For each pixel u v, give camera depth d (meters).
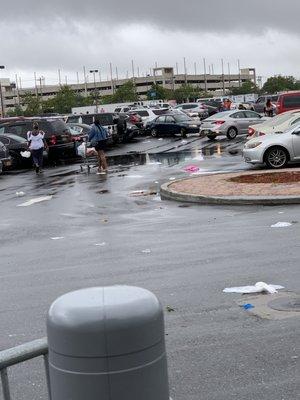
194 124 36.47
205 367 4.37
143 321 2.03
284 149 18.20
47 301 6.28
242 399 3.86
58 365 2.06
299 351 4.55
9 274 7.62
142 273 7.21
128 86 117.00
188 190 14.00
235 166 19.86
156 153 27.31
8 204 14.55
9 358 2.50
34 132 22.16
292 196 12.09
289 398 3.83
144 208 12.74
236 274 6.87
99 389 2.01
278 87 144.88
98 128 20.28
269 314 5.41
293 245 8.21
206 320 5.38
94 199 14.46
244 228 9.78
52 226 11.20
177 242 9.00
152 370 2.06
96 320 2.00
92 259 8.19
